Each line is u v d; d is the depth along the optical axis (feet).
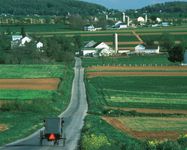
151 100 380.17
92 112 322.34
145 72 579.07
